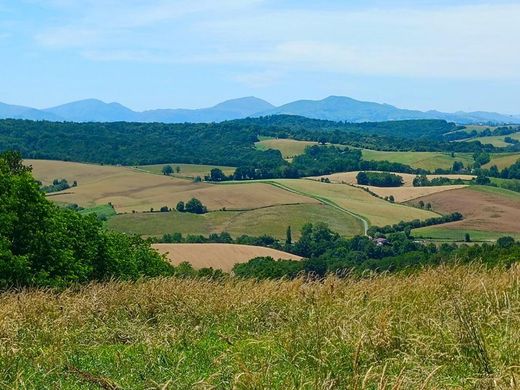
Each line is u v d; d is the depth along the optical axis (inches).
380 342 350.0
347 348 340.2
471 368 313.4
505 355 323.9
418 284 534.6
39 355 407.2
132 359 406.3
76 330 485.1
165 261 1951.3
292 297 531.8
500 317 400.8
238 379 280.8
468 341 331.0
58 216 1237.7
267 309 523.2
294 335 376.8
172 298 577.3
